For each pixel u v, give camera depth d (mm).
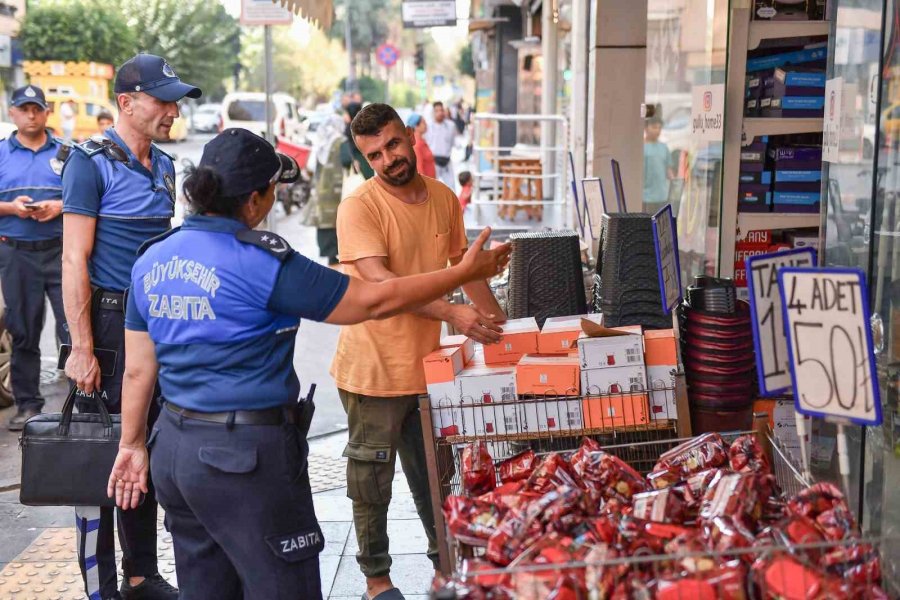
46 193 7066
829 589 2389
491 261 3410
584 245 7023
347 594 4660
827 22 5266
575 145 12430
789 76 5355
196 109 51312
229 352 3113
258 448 3139
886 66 3457
